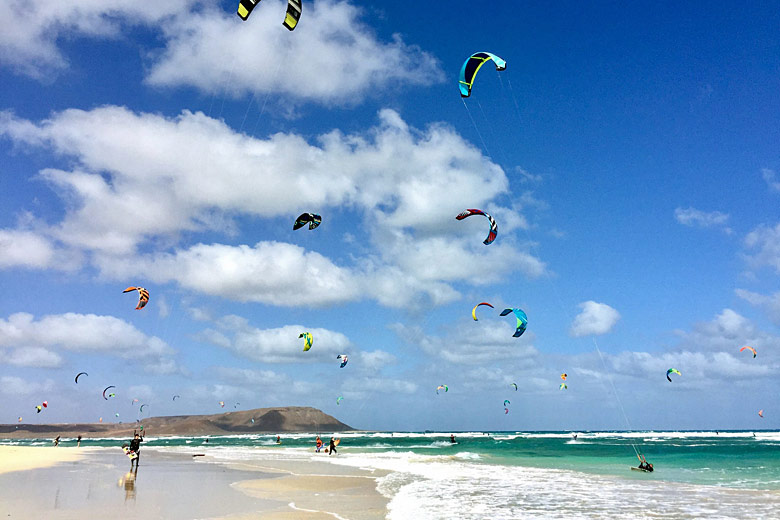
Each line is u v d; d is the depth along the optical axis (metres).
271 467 24.36
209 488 15.70
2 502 12.41
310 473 21.17
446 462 28.52
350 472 21.75
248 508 12.00
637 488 16.36
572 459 31.58
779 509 12.50
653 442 63.47
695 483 17.89
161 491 14.77
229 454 37.94
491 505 12.88
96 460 29.31
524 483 17.69
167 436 149.88
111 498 13.25
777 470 23.61
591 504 13.10
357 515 11.32
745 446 48.62
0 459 27.73
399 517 11.15
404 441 74.44
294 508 12.08
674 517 11.43
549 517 11.30
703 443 58.03
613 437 93.12
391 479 18.83
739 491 15.73
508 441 73.31
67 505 12.03
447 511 11.95
